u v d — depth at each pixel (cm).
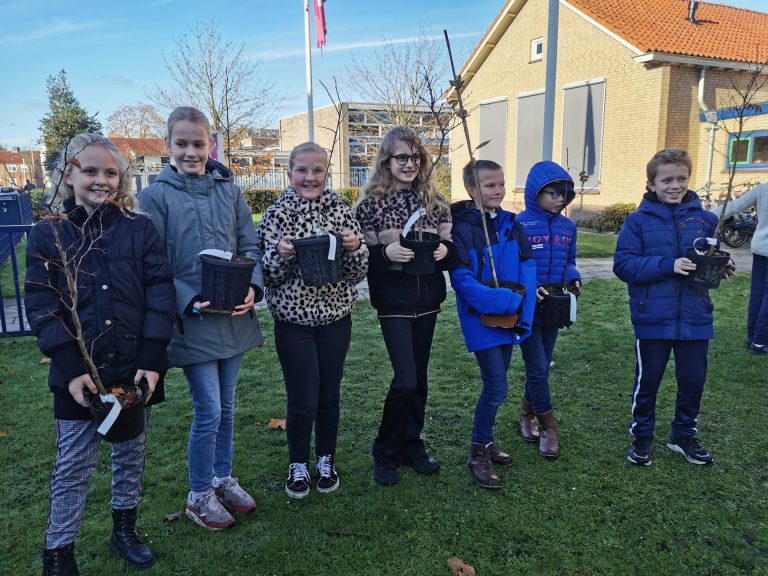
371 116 2203
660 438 341
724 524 258
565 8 1716
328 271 252
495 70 2011
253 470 306
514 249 300
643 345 309
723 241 1265
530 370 320
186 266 245
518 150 1958
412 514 267
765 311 481
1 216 1254
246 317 259
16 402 400
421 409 308
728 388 411
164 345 220
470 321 292
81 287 209
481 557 237
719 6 1941
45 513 268
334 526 257
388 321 286
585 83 1681
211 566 232
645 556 237
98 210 214
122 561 234
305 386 272
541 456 320
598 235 1461
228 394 262
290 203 270
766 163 1420
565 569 230
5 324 561
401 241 268
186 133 239
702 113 1482
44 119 3519
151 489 288
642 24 1656
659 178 311
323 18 1408
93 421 213
